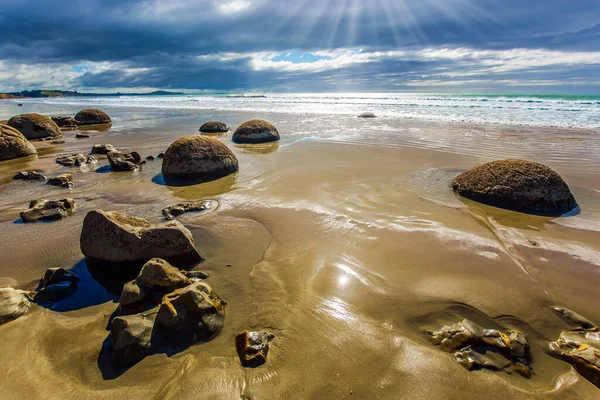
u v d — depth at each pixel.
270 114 23.55
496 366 2.69
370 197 6.57
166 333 2.99
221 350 2.88
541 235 5.02
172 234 4.26
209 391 2.49
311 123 17.69
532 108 24.02
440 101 35.44
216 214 5.93
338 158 9.73
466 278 3.94
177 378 2.60
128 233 4.24
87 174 8.92
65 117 20.16
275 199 6.56
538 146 10.73
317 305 3.47
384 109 26.11
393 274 4.03
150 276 3.57
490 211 5.95
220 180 8.09
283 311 3.38
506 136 12.59
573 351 2.79
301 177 7.95
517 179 6.18
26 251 4.72
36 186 7.88
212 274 4.08
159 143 13.33
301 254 4.50
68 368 2.72
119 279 4.11
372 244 4.74
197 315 3.12
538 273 4.05
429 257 4.39
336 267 4.18
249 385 2.54
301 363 2.74
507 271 4.08
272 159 9.94
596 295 3.63
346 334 3.07
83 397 2.46
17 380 2.59
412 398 2.44
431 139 12.27
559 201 5.98
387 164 8.95
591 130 13.62
